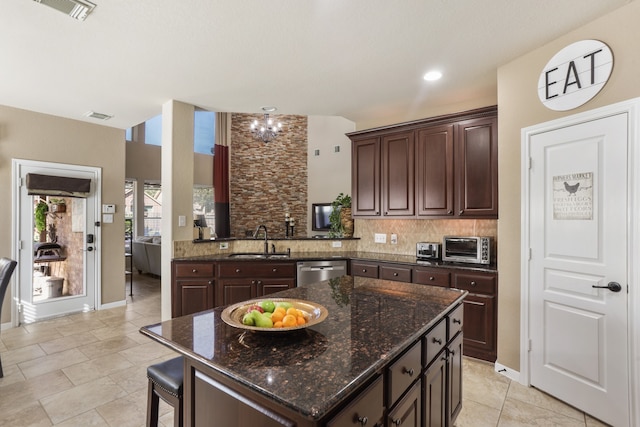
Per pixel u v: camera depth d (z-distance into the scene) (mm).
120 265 4762
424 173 3574
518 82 2629
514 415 2188
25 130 3900
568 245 2270
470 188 3266
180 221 3668
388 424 1198
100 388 2512
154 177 7859
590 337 2152
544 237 2424
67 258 4285
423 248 3670
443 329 1725
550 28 2230
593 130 2129
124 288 4801
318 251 4344
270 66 2793
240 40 2381
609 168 2051
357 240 4465
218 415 1122
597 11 2047
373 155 3977
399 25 2203
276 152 8781
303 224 8633
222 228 8711
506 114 2717
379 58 2660
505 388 2514
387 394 1200
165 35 2307
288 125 8750
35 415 2176
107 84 3150
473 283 2998
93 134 4461
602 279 2086
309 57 2639
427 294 2020
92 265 4492
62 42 2387
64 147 4199
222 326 1458
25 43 2398
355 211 4125
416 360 1423
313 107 3852
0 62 2691
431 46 2473
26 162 3908
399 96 3496
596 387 2121
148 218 7938
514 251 2650
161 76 2975
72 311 4320
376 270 3650
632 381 1945
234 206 8867
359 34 2311
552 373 2383
